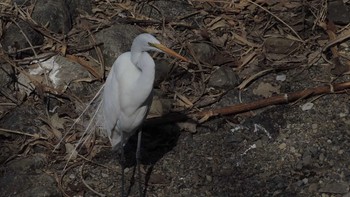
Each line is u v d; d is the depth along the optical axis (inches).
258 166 294.5
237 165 295.6
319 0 371.2
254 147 302.5
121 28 345.7
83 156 299.6
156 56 342.0
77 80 327.9
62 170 293.0
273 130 309.1
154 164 298.4
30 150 302.0
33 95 323.6
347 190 279.9
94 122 311.1
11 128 307.9
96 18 362.0
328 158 294.5
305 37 356.2
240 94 328.2
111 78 279.3
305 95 319.6
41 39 345.7
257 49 350.6
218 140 306.3
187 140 307.0
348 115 312.5
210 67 339.3
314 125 309.1
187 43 348.2
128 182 291.0
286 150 299.9
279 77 335.9
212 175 291.6
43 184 282.0
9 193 279.7
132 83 265.1
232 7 373.1
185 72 336.2
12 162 294.2
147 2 371.6
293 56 346.6
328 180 285.3
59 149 302.2
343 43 352.2
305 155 296.2
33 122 311.7
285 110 317.7
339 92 322.0
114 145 289.9
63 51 339.6
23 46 337.7
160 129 311.6
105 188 288.2
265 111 318.0
